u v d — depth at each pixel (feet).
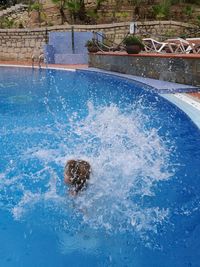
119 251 9.39
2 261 9.14
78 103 28.76
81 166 12.45
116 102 28.37
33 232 10.44
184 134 19.11
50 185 13.56
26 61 73.31
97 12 77.05
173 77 34.06
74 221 10.95
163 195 12.34
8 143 18.72
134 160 15.39
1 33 73.72
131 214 11.14
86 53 65.51
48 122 22.90
